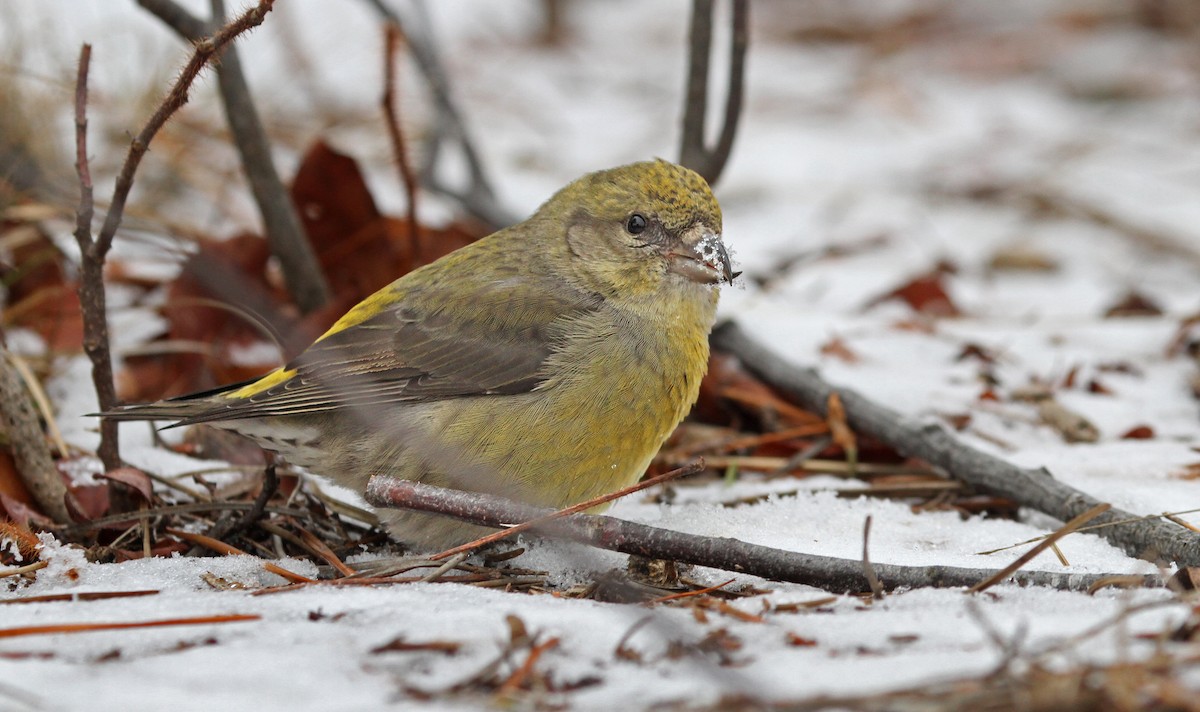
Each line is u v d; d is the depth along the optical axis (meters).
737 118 12.96
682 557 7.37
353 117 18.39
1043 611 6.51
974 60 25.66
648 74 24.94
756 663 5.69
